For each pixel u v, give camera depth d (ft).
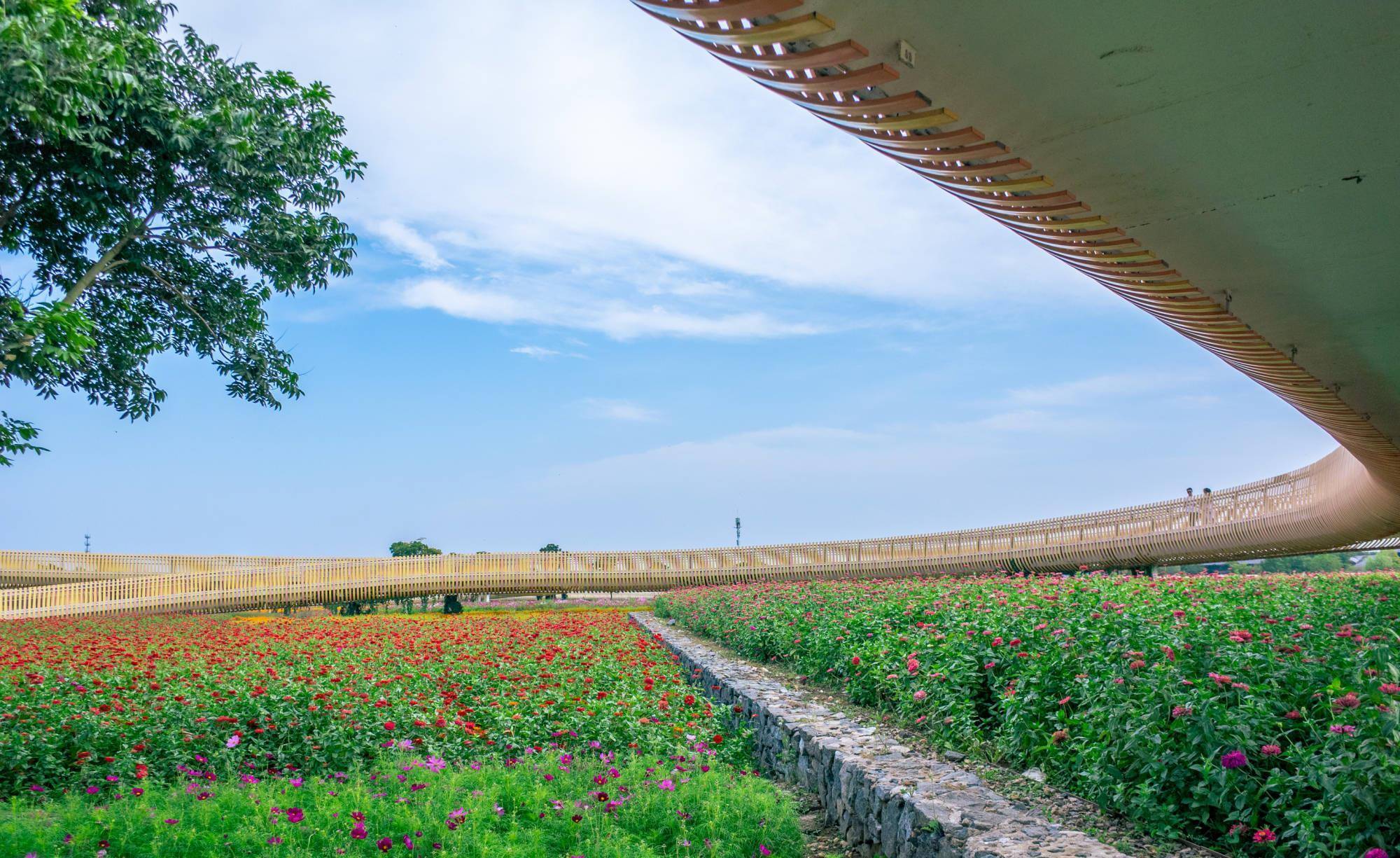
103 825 14.19
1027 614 21.75
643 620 54.75
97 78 22.58
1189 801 12.48
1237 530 66.95
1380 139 15.11
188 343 32.94
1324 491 60.08
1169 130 14.97
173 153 27.30
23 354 22.75
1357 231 18.94
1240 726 12.26
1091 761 14.33
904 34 12.45
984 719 18.98
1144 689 14.14
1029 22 12.16
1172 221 18.72
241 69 29.76
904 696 20.31
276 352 33.73
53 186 27.50
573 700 23.18
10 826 13.83
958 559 81.05
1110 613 19.92
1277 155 15.76
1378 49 12.63
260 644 36.60
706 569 86.07
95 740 19.54
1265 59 12.97
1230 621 19.76
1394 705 11.17
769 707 22.93
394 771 17.75
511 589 82.99
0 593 66.39
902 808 14.37
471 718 22.89
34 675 26.43
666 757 20.39
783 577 85.46
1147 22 12.17
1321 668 13.75
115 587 71.46
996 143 15.52
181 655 32.71
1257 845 11.56
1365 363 29.99
